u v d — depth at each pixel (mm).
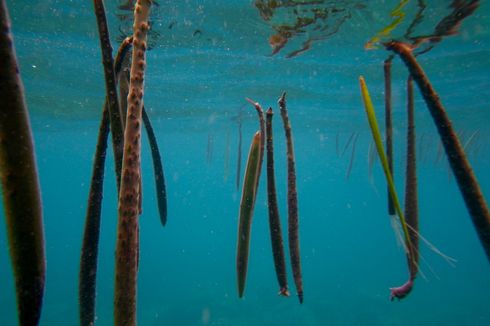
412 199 2438
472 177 1863
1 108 964
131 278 1315
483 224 1831
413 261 2355
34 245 988
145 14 1606
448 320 22672
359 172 79625
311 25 9625
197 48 11531
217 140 35188
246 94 17703
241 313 22891
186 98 18359
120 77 2254
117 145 1740
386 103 2539
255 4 8523
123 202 1349
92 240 1792
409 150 2514
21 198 977
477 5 8164
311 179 104000
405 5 8281
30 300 981
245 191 2109
